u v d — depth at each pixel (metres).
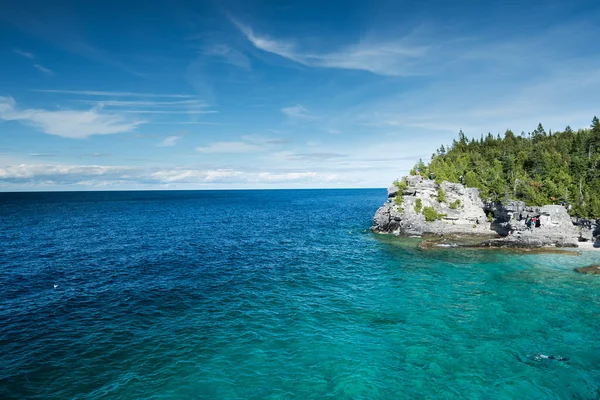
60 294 39.59
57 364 25.38
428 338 29.61
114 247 66.19
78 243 70.06
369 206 195.00
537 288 42.28
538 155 94.12
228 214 140.38
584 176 80.12
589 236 65.50
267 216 132.50
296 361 26.11
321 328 31.53
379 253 63.03
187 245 69.38
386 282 45.28
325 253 63.19
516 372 24.72
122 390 22.56
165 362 25.84
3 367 24.83
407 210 82.00
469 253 61.91
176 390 22.64
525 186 78.94
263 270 51.06
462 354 27.05
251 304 37.31
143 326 31.78
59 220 111.44
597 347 28.06
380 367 25.33
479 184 87.94
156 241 73.38
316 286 43.62
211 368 25.14
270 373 24.59
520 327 31.61
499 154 112.94
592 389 22.88
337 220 118.69
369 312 35.19
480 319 33.34
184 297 39.22
